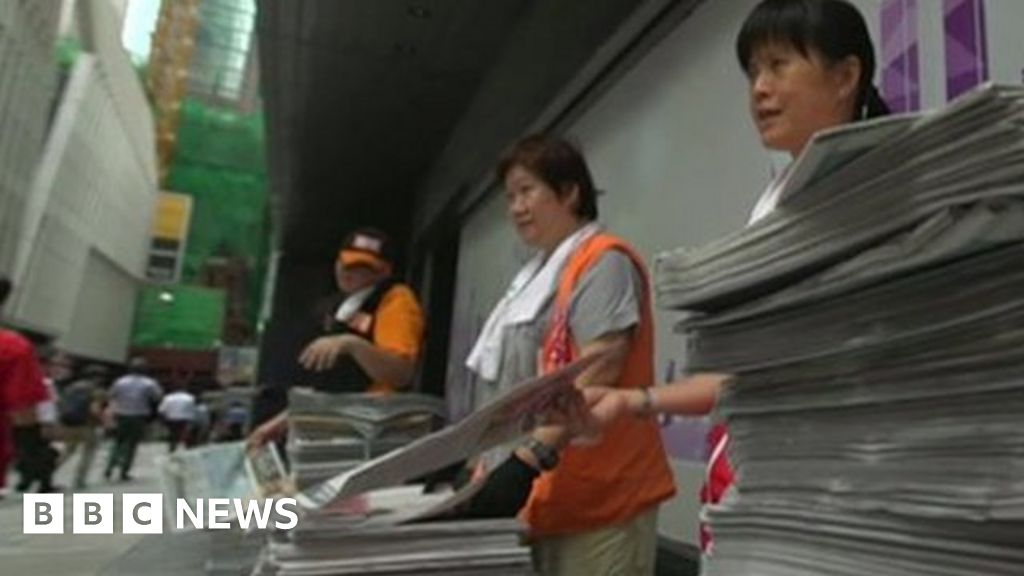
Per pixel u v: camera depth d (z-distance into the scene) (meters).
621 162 3.74
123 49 21.94
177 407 11.38
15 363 2.26
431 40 6.55
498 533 0.82
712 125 2.86
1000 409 0.39
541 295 1.21
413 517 0.82
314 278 14.70
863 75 0.80
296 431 1.16
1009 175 0.38
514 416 0.75
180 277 27.44
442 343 8.96
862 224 0.45
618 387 1.07
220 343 27.20
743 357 0.56
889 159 0.44
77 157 17.95
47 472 6.66
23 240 15.53
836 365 0.49
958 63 1.65
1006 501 0.38
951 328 0.41
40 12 14.01
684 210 3.01
